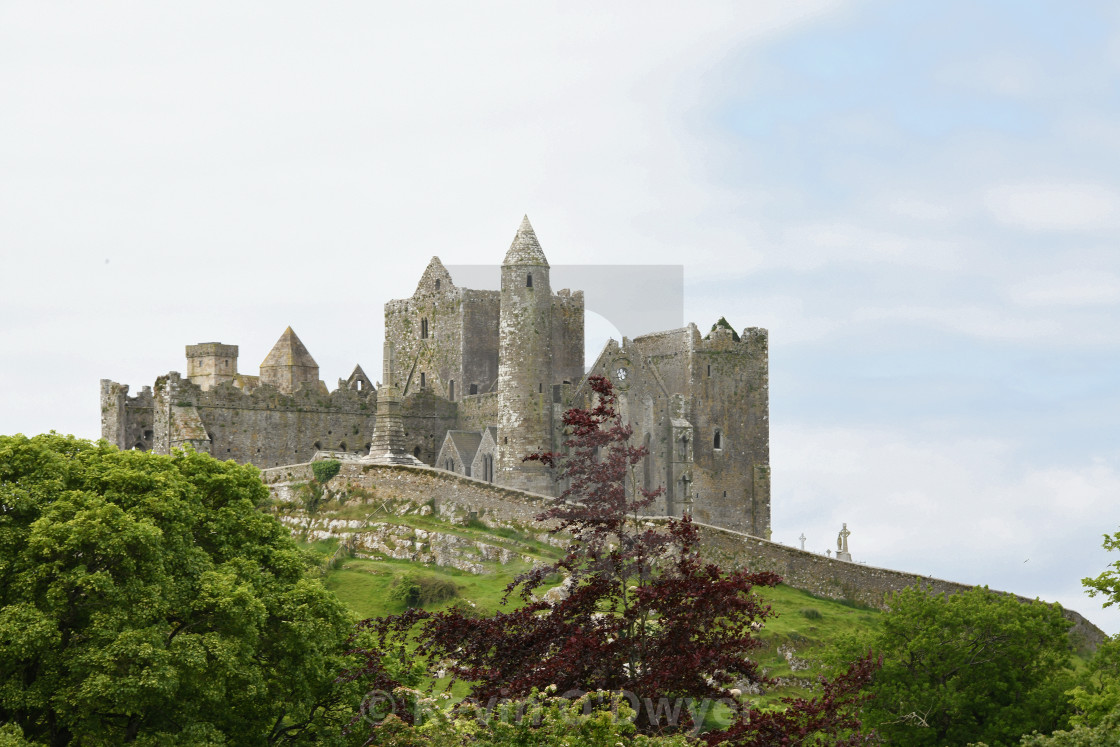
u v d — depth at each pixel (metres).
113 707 42.62
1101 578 55.88
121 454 51.53
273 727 48.69
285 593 49.66
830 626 74.81
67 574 43.78
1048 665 60.03
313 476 93.75
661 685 28.12
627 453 22.67
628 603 29.47
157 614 44.75
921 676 59.00
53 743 43.91
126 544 45.06
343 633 49.28
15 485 47.28
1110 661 57.94
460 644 29.78
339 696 47.53
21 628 42.09
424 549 83.00
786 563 83.75
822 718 29.25
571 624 28.95
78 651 42.75
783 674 66.62
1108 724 43.06
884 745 55.16
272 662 48.00
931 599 61.75
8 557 44.69
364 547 86.31
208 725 43.72
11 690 42.19
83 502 46.31
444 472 87.44
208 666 44.38
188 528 49.03
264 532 53.09
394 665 42.59
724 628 30.00
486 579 75.75
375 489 90.69
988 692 58.72
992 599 63.97
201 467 53.88
